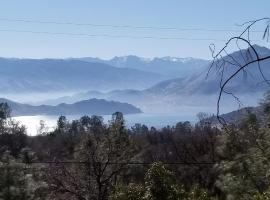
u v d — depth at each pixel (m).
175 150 50.75
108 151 34.94
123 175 36.06
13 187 25.19
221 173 20.34
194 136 49.59
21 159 28.44
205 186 42.03
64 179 33.16
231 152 18.02
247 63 3.78
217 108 4.20
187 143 49.88
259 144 15.67
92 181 33.97
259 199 13.08
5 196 24.89
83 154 34.34
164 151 51.78
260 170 17.34
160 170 22.92
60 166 33.59
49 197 31.73
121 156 35.34
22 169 26.50
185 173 46.69
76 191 33.28
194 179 45.59
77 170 33.97
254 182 17.78
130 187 24.73
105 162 34.16
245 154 17.12
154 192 22.78
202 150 47.12
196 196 25.00
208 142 46.41
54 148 52.53
